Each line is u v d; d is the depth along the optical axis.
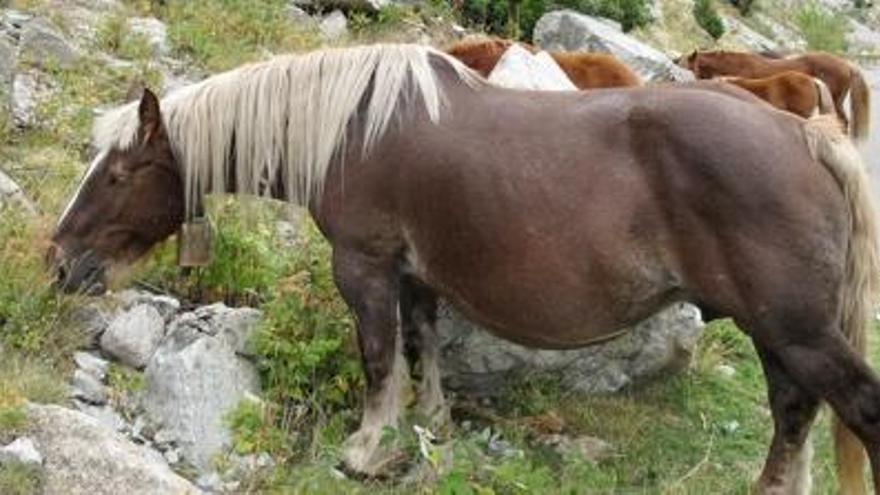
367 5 12.42
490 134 4.89
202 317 5.80
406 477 5.34
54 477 4.68
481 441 5.44
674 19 20.92
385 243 5.16
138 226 5.58
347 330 5.87
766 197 4.47
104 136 5.52
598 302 4.80
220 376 5.51
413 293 5.70
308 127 5.20
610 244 4.69
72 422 4.88
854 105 11.99
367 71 5.16
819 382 4.54
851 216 4.66
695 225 4.59
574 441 5.93
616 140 4.71
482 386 6.22
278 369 5.70
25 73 8.25
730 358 7.29
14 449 4.68
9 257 5.92
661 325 6.39
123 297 6.11
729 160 4.51
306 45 10.73
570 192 4.73
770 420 6.51
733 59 12.69
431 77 5.07
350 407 5.83
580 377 6.33
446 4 14.16
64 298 5.73
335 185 5.19
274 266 6.38
